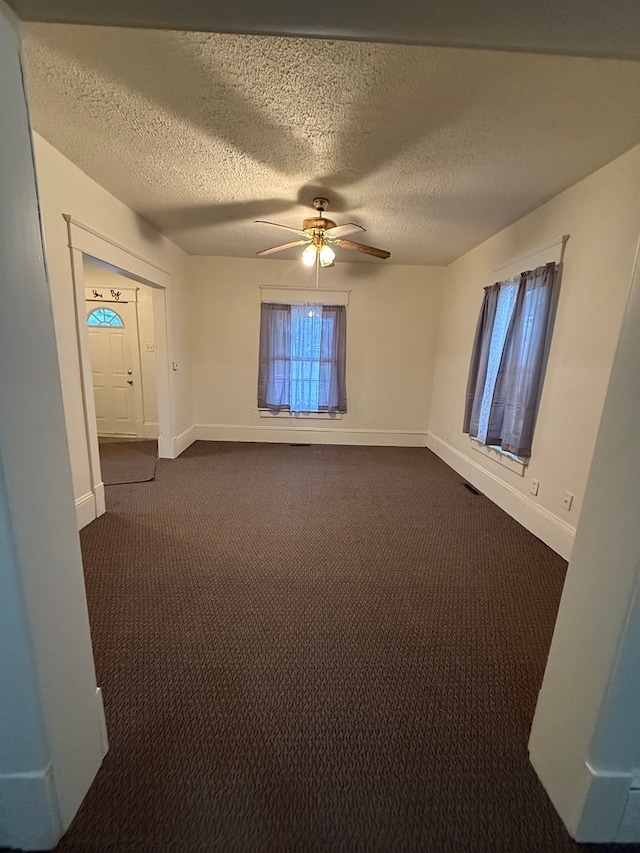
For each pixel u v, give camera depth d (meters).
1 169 0.75
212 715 1.35
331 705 1.41
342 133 1.98
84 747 1.08
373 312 5.00
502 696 1.47
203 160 2.32
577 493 2.44
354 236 3.69
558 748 1.09
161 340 4.15
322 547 2.56
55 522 0.94
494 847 1.01
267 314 4.87
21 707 0.89
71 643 1.02
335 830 1.03
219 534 2.69
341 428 5.30
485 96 1.66
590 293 2.36
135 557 2.37
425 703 1.43
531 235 2.98
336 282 4.89
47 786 0.94
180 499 3.30
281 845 1.00
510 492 3.17
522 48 0.86
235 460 4.45
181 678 1.50
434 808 1.09
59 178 2.33
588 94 1.62
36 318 0.85
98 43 1.42
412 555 2.50
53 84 1.66
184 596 2.01
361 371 5.15
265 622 1.83
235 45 1.42
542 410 2.79
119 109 1.84
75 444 2.65
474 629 1.83
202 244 4.24
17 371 0.80
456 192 2.65
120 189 2.79
